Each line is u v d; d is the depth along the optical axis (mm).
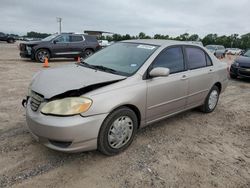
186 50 4770
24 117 4730
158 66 4055
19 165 3205
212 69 5324
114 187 2914
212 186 3059
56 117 3016
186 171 3318
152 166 3373
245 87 9109
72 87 3170
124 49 4469
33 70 10750
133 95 3543
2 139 3824
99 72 3803
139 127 3924
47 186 2859
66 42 14922
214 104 5746
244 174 3367
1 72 9648
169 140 4168
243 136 4578
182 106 4672
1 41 41906
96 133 3189
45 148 3623
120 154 3611
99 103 3170
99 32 43875
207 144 4141
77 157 3465
